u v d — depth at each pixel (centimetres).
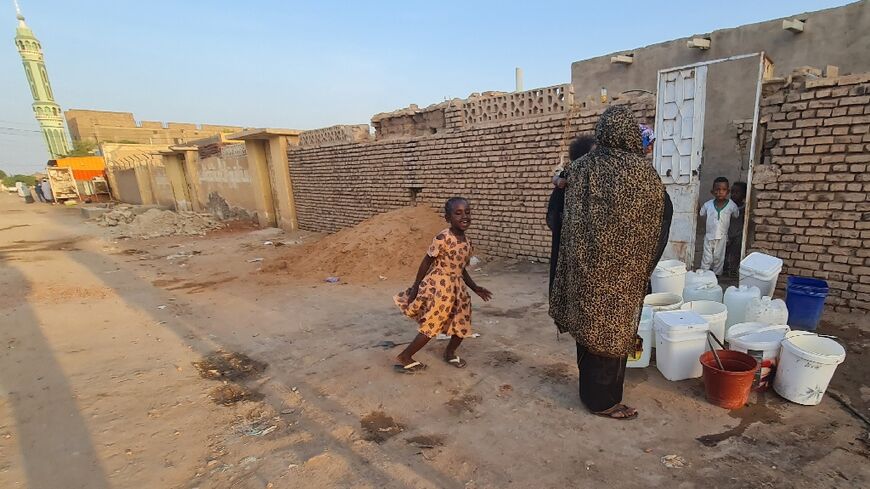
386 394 356
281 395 367
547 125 725
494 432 297
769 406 304
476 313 540
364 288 704
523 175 773
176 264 1012
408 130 1028
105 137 4322
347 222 1245
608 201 260
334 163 1234
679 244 595
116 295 731
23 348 497
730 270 614
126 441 304
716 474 244
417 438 295
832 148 446
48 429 324
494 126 803
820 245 468
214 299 687
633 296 273
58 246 1337
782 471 244
